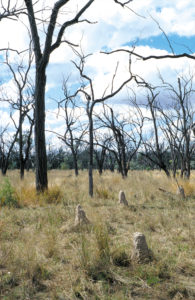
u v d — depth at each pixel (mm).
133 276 4520
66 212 8727
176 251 5555
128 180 17062
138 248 5066
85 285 4164
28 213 8828
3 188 10812
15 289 4125
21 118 21703
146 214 8609
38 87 12938
